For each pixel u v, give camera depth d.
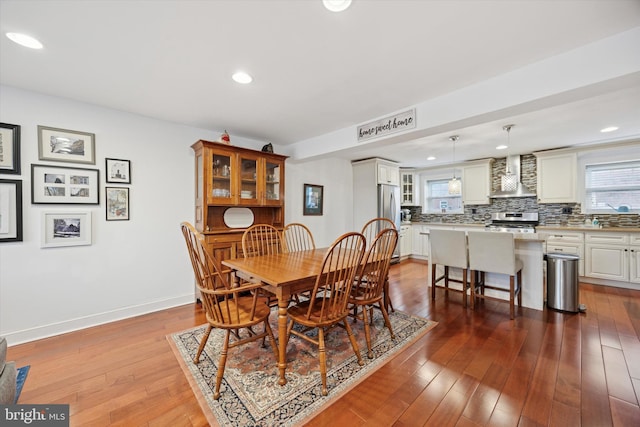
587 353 2.00
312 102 2.50
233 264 2.18
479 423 1.37
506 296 3.21
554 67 1.75
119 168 2.71
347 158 5.27
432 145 4.18
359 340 2.24
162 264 3.01
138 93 2.31
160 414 1.45
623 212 4.05
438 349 2.09
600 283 3.85
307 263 2.22
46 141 2.33
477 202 5.34
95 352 2.07
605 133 3.49
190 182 3.22
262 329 2.46
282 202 3.68
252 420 1.40
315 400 1.54
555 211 4.62
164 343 2.21
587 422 1.37
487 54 1.73
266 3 1.28
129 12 1.34
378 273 2.17
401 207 6.63
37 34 1.51
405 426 1.36
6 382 1.19
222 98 2.41
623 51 1.52
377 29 1.48
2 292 2.18
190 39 1.57
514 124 3.14
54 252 2.39
